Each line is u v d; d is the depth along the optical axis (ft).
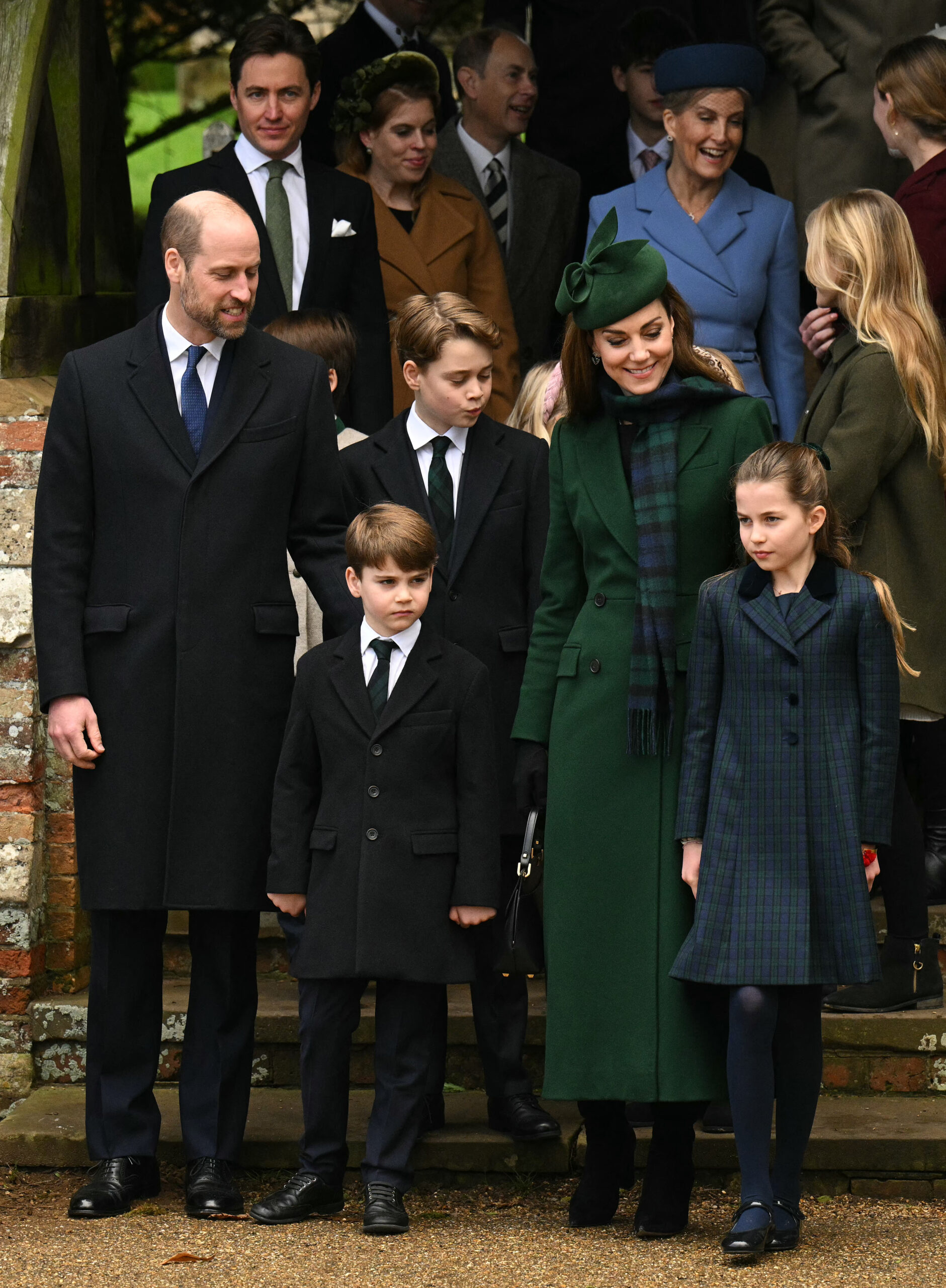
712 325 69.00
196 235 49.08
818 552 47.65
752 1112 45.34
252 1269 45.09
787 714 46.34
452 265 76.54
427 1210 51.78
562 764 48.55
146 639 50.11
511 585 55.77
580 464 49.57
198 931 51.47
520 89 84.07
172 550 50.19
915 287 59.11
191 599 50.06
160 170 123.24
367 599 49.52
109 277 86.94
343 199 70.18
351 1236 48.21
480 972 54.75
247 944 51.90
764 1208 45.14
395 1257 46.11
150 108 117.80
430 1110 55.21
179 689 49.85
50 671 50.11
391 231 76.07
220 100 116.88
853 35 84.94
